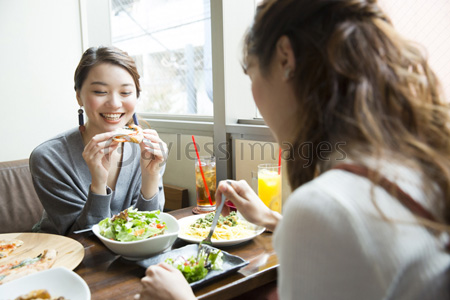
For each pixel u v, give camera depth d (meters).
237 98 2.02
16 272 0.98
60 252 1.12
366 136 0.52
